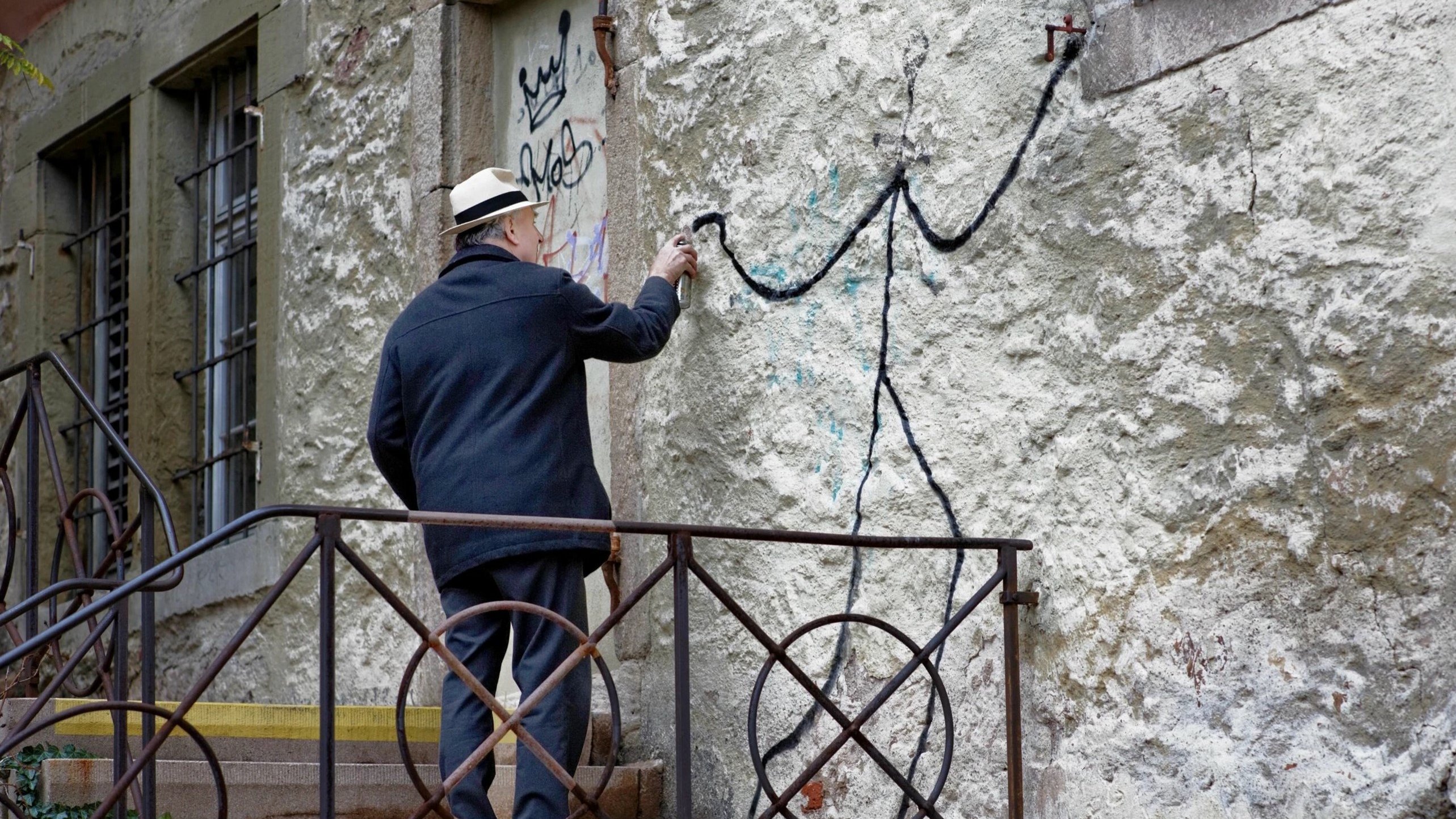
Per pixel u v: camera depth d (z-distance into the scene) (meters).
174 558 3.84
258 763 5.06
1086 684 4.30
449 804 4.39
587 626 4.61
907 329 4.86
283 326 7.68
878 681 4.86
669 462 5.61
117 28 9.04
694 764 5.43
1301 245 3.91
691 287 5.56
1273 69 4.00
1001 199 4.63
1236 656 3.97
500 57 6.89
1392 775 3.64
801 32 5.26
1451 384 3.62
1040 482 4.47
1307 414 3.88
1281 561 3.90
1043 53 4.56
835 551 5.01
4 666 3.71
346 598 7.15
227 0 8.22
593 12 6.36
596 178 6.29
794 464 5.16
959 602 4.66
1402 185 3.73
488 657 4.58
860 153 5.04
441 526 4.47
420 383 4.66
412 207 6.95
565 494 4.55
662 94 5.75
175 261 8.60
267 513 3.85
